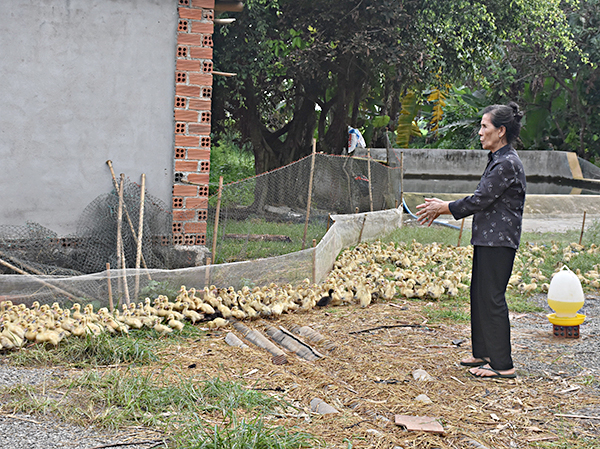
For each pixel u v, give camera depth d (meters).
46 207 7.52
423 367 5.37
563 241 13.57
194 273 7.34
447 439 3.90
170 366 5.11
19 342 5.35
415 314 7.31
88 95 7.61
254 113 18.16
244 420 3.74
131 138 7.83
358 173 14.93
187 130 8.02
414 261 10.77
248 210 12.16
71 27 7.47
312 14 15.23
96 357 5.18
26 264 7.15
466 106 25.42
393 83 18.78
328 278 8.77
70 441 3.55
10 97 7.31
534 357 5.69
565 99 25.00
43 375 4.72
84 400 4.16
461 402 4.56
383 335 6.41
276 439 3.62
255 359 5.41
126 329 5.93
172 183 8.05
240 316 6.79
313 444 3.69
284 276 8.24
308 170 13.70
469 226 15.83
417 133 25.50
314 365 5.40
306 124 19.03
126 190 7.77
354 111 19.22
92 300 6.73
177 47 7.89
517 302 8.12
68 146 7.57
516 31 17.30
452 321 7.04
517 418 4.25
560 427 4.11
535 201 19.47
